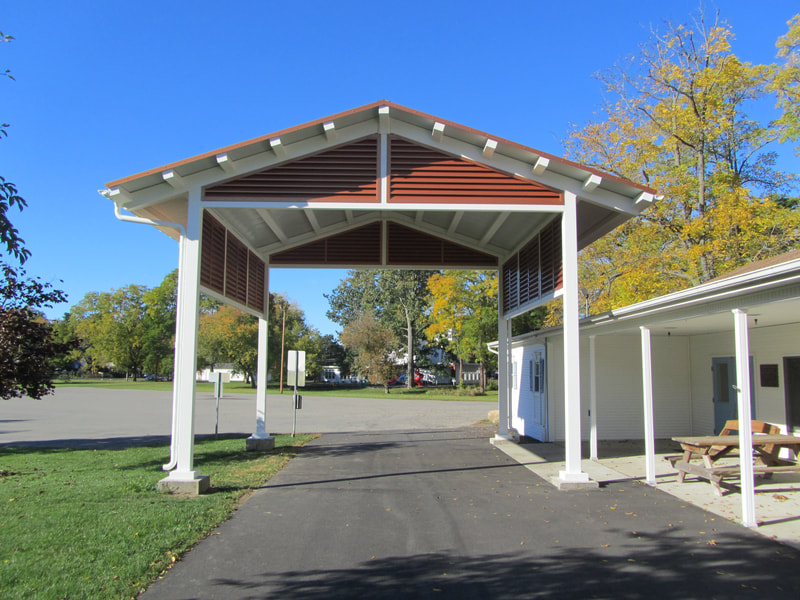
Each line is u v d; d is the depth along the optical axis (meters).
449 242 12.42
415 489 7.72
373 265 12.07
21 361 8.77
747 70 17.83
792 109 18.44
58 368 10.17
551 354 13.05
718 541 5.24
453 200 7.99
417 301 49.66
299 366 14.83
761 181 20.42
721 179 18.64
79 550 4.80
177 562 4.69
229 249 9.46
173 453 7.52
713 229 17.06
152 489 7.47
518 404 15.93
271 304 52.28
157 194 7.73
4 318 8.54
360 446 12.62
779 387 9.15
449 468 9.48
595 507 6.61
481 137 7.83
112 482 8.02
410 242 12.22
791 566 4.55
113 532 5.34
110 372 83.75
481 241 12.23
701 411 11.73
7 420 20.44
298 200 7.87
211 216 8.43
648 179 19.64
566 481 7.63
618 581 4.26
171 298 65.38
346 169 7.98
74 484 7.89
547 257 9.45
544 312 33.31
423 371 60.75
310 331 59.22
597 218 9.25
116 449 12.27
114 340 61.78
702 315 6.53
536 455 10.98
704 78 17.69
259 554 4.91
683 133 18.47
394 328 52.41
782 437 7.64
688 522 5.92
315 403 30.94
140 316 63.72
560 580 4.29
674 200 18.36
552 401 12.96
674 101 18.62
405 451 11.69
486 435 14.95
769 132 19.02
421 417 21.72
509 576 4.38
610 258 20.28
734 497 7.05
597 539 5.35
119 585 4.07
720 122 17.94
